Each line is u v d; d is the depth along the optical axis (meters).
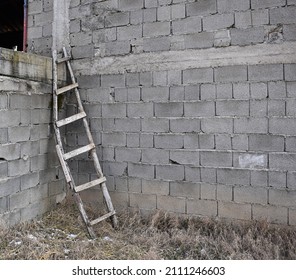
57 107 4.62
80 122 4.85
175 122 4.25
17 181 4.07
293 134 3.71
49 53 5.03
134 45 4.48
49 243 3.66
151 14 4.38
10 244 3.54
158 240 3.74
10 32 8.01
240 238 3.60
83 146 4.81
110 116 4.64
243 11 3.91
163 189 4.34
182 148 4.23
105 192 4.25
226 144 4.01
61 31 4.92
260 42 3.83
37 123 4.39
